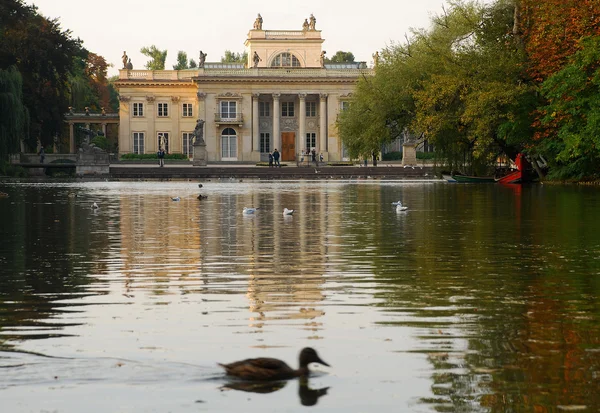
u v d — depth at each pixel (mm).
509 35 62594
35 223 28562
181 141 148500
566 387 8539
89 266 17156
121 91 147250
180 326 11195
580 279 15109
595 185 57906
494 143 65500
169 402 8102
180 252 19609
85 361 9375
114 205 39625
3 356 9617
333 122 142750
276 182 81625
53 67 110938
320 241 22000
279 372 8641
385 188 61094
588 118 49562
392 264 17266
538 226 26312
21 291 14023
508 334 10695
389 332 10812
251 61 149625
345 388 8523
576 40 50344
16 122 83000
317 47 150000
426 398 8250
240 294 13641
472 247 20359
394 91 67750
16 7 101938
